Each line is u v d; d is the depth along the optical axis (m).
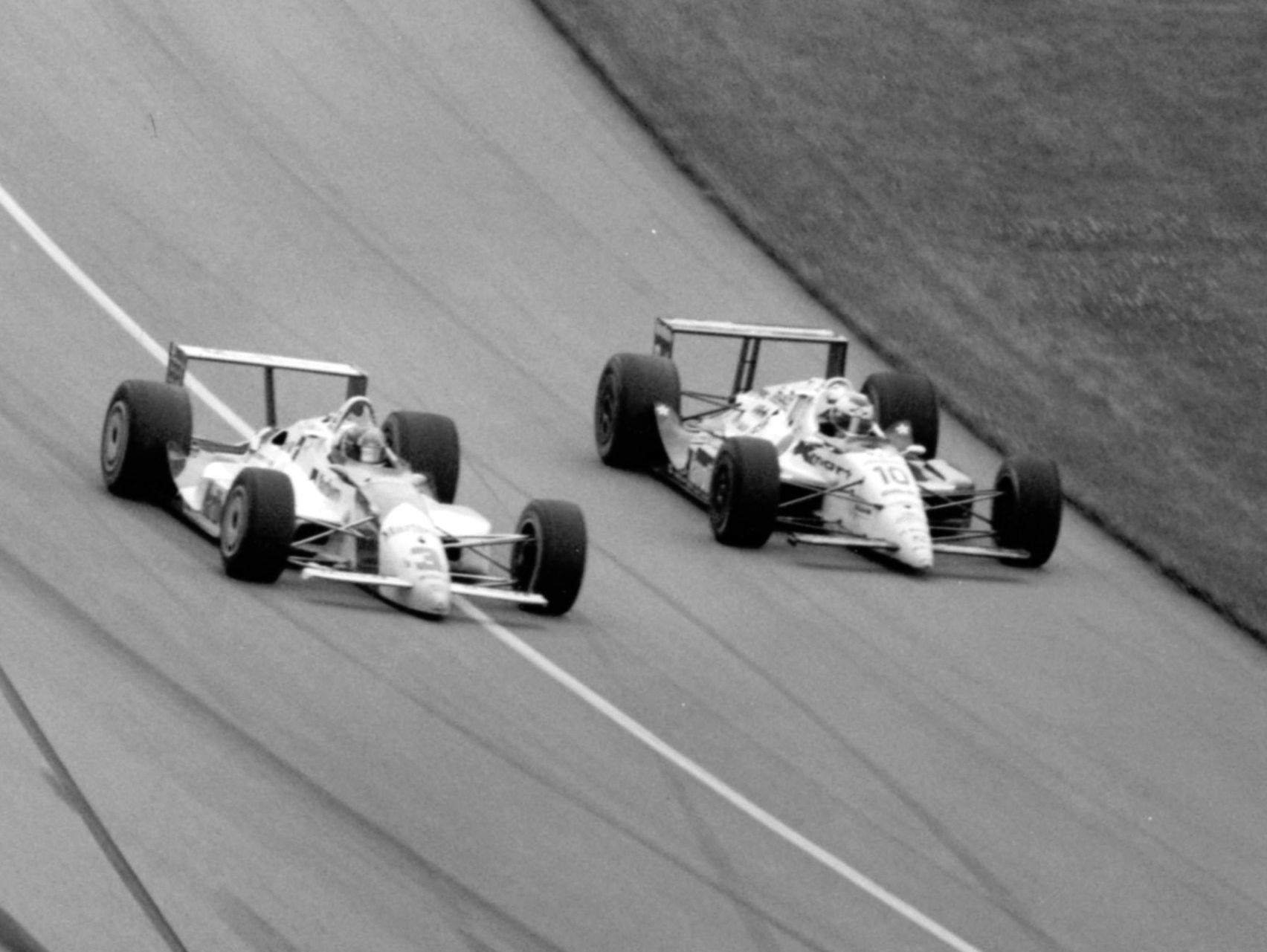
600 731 43.56
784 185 92.94
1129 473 74.25
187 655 42.16
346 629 45.97
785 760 44.25
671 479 63.31
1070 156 104.31
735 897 37.22
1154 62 115.44
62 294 67.44
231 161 80.44
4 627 40.62
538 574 49.19
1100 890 41.19
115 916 30.66
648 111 94.50
